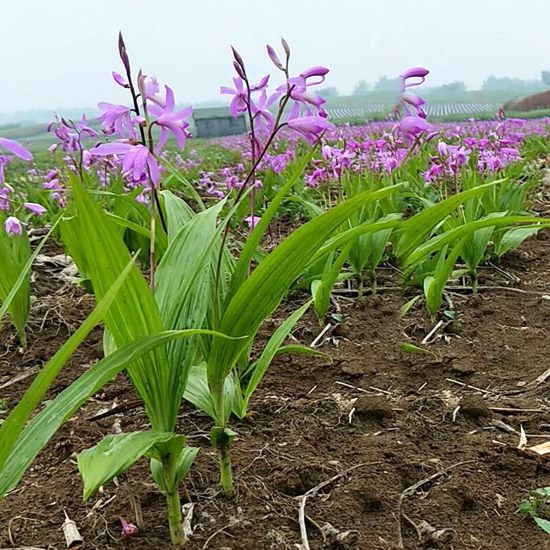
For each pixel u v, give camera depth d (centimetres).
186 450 155
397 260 378
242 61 172
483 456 194
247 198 457
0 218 360
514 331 290
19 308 280
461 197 214
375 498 172
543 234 461
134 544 155
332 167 402
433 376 250
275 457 192
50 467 194
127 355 117
